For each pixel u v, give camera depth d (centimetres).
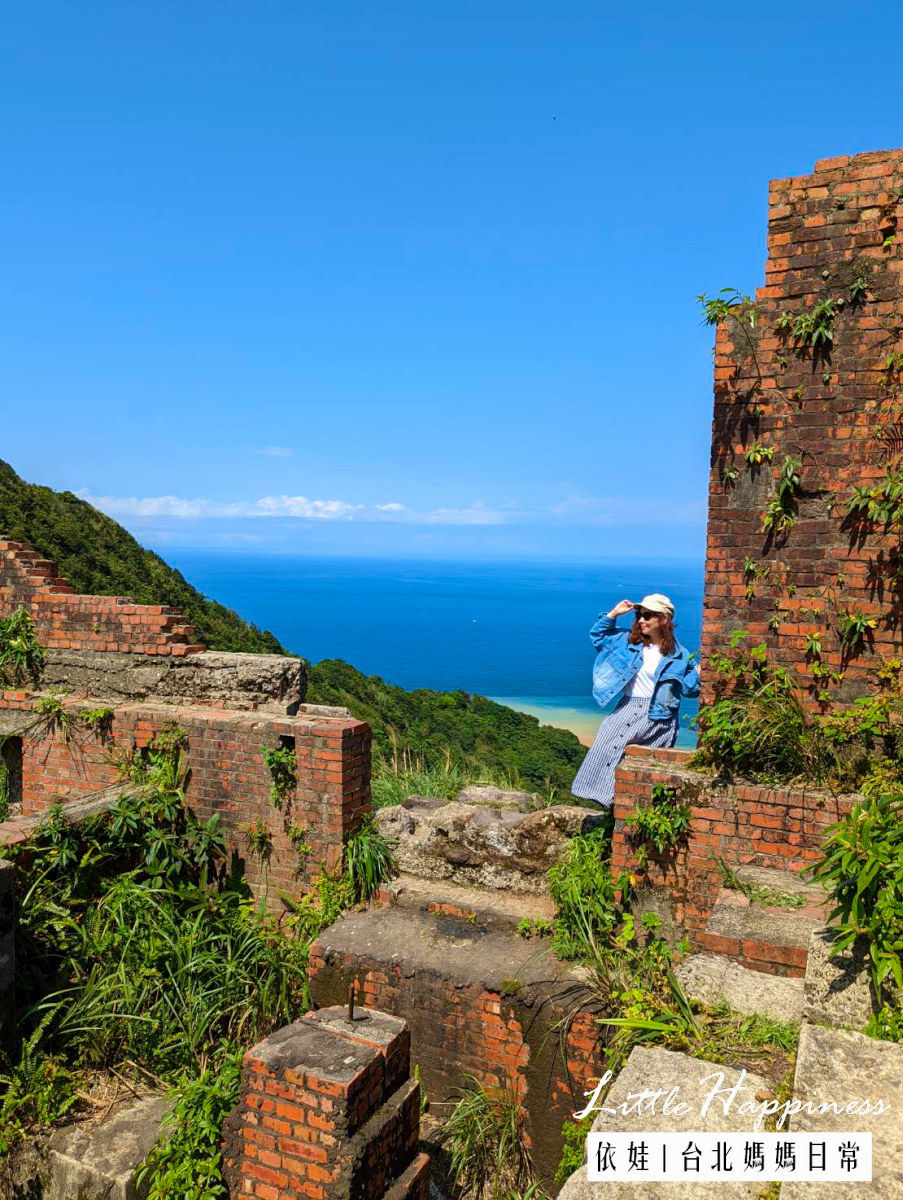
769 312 502
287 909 651
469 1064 521
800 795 483
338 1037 420
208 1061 502
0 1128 423
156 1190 395
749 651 520
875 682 487
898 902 276
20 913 539
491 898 604
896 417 473
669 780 517
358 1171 380
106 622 748
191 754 687
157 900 608
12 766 802
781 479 502
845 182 480
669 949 512
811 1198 195
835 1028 262
